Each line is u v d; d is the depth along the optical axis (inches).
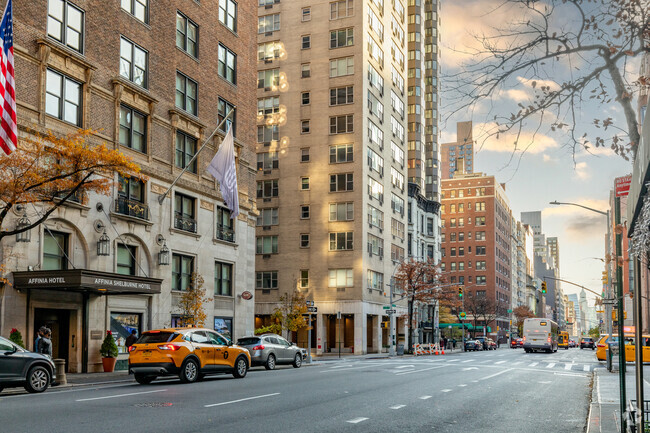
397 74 3019.2
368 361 1624.0
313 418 490.3
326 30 2583.7
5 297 934.4
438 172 3703.3
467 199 5664.4
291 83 2605.8
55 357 1058.1
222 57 1563.7
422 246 3420.3
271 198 2564.0
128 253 1197.7
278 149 2588.6
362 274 2415.1
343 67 2544.3
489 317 4926.2
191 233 1365.7
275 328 1897.1
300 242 2503.7
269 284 2522.1
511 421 505.4
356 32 2539.4
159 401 592.1
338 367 1261.1
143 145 1259.8
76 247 1069.1
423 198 3383.4
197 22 1457.9
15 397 633.0
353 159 2482.8
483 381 917.8
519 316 6358.3
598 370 1197.7
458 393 724.0
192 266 1384.1
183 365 808.9
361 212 2444.6
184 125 1378.0
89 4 1131.3
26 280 936.3
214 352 862.5
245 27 1675.7
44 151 773.3
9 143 699.4
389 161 2822.3
